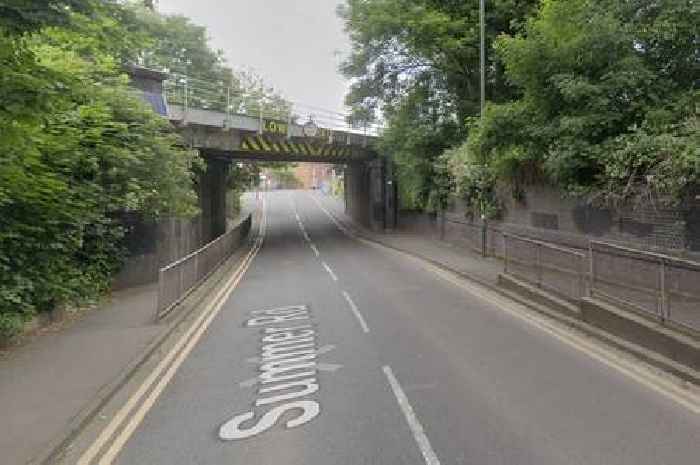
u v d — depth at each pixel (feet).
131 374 27.99
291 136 111.96
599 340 31.48
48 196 40.06
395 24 86.94
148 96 77.25
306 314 42.55
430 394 23.79
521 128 53.01
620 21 45.80
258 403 23.53
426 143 97.40
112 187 51.37
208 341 35.12
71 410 22.33
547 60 48.52
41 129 36.35
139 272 58.54
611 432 19.42
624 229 43.19
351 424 20.86
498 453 18.11
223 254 80.12
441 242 99.55
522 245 51.80
